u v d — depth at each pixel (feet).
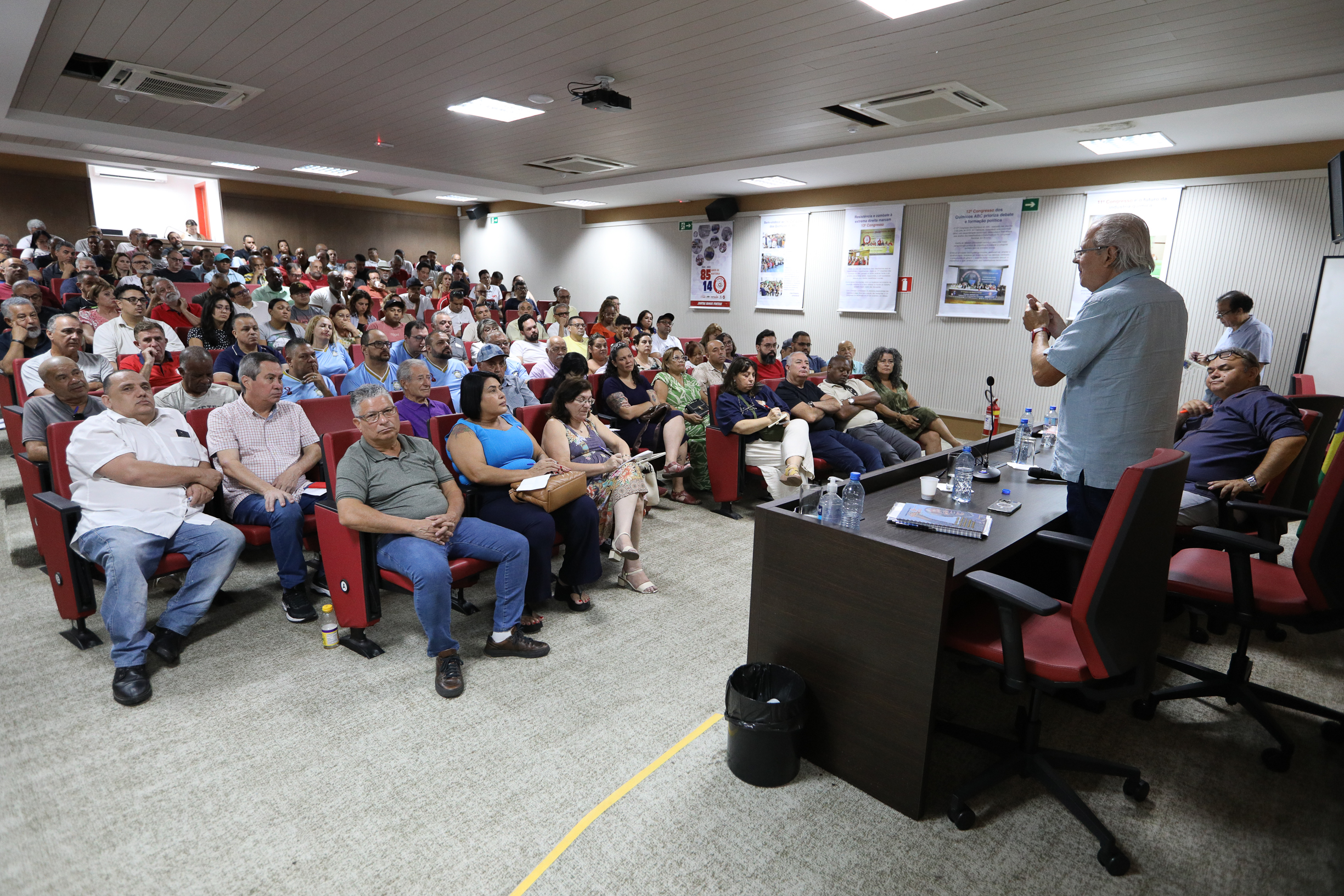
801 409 15.12
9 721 7.20
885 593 5.98
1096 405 6.96
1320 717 7.88
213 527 8.66
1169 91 15.33
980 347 24.77
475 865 5.55
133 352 15.17
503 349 16.99
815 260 29.22
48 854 5.54
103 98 18.69
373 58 14.93
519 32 13.25
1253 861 5.73
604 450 12.16
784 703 6.34
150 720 7.30
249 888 5.29
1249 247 19.24
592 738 7.23
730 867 5.57
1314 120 15.98
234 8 12.42
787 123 19.48
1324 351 17.97
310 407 11.55
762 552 6.89
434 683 8.18
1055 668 5.63
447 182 30.04
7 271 20.35
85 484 8.23
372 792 6.35
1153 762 7.04
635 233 36.47
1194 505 8.87
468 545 8.73
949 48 13.32
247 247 36.96
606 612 10.27
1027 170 23.04
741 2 11.58
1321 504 6.46
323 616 8.93
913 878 5.48
